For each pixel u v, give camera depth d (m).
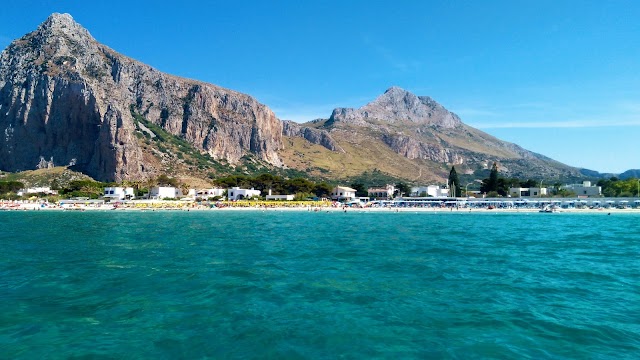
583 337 20.75
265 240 61.88
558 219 115.56
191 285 31.59
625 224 96.69
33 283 32.25
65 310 25.14
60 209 156.88
